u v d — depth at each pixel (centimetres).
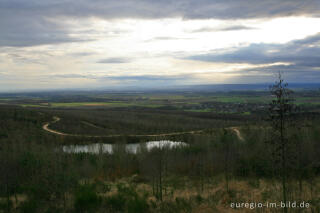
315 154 2945
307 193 2138
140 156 4188
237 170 3183
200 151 4531
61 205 1991
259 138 4262
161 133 8750
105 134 8456
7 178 2381
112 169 3969
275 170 2719
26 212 1884
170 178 3272
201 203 2027
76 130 8662
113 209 1917
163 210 1897
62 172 2191
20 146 4831
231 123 9475
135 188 2653
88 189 2073
